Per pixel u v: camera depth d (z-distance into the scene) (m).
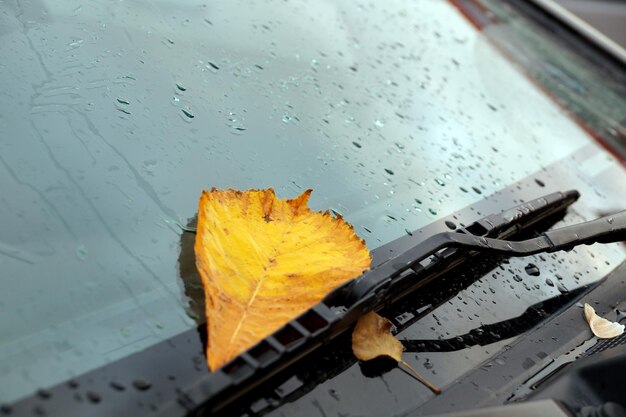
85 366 0.34
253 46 0.57
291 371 0.36
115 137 0.44
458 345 0.40
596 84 0.75
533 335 0.42
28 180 0.39
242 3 0.61
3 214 0.38
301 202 0.43
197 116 0.48
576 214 0.54
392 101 0.59
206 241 0.38
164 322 0.36
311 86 0.56
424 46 0.69
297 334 0.36
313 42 0.61
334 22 0.66
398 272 0.38
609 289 0.47
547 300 0.45
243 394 0.34
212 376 0.33
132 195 0.41
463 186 0.52
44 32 0.49
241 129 0.49
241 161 0.46
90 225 0.39
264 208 0.42
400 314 0.41
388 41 0.67
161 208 0.41
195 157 0.45
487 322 0.42
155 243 0.39
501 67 0.71
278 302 0.37
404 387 0.37
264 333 0.36
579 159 0.62
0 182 0.39
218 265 0.38
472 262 0.46
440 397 0.37
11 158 0.40
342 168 0.49
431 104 0.60
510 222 0.46
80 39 0.50
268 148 0.48
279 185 0.46
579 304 0.45
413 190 0.50
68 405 0.32
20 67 0.45
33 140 0.42
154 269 0.38
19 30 0.48
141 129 0.45
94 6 0.53
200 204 0.39
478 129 0.60
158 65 0.51
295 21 0.63
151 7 0.56
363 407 0.36
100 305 0.36
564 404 0.34
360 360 0.38
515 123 0.63
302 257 0.40
